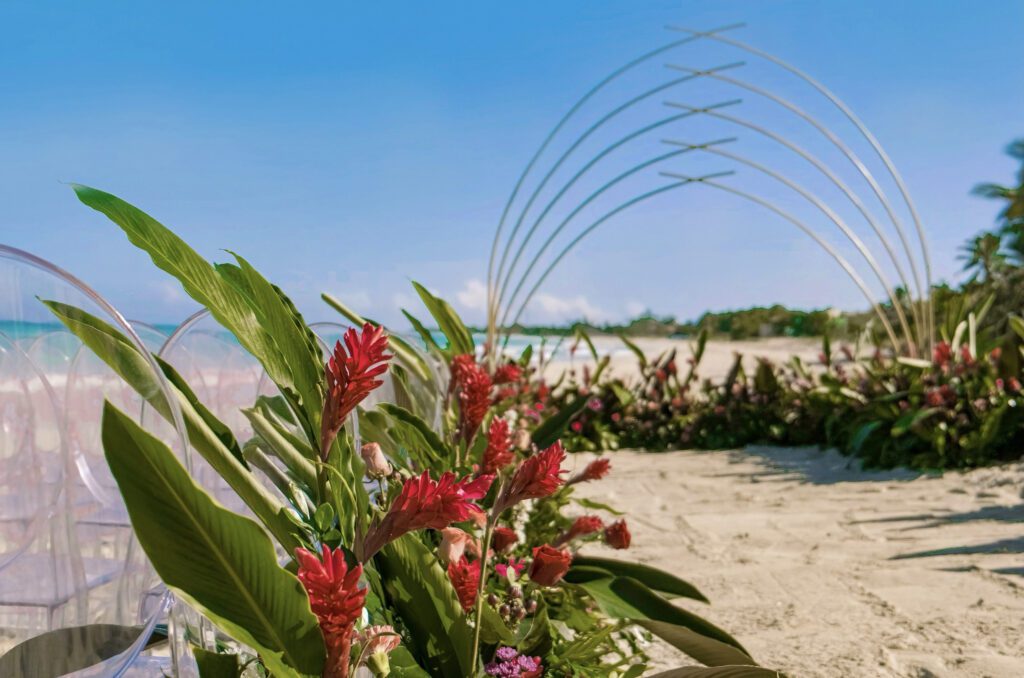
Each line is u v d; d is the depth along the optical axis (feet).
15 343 3.34
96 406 3.98
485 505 5.51
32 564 3.46
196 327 6.48
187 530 2.48
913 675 7.35
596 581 5.39
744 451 24.34
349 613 2.63
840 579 10.53
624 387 27.02
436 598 3.97
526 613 4.73
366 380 3.05
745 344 104.27
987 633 8.32
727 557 11.87
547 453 3.69
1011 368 19.81
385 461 4.67
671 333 114.21
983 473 17.34
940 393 19.03
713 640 4.58
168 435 4.27
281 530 3.13
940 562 11.06
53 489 3.53
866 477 18.52
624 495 17.35
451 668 4.03
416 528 2.86
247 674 3.83
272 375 3.22
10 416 3.39
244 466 3.15
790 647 8.15
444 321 8.41
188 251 2.99
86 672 3.39
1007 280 46.80
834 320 75.20
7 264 3.07
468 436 5.78
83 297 3.10
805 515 14.69
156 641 4.77
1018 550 11.37
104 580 3.76
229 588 2.59
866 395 22.39
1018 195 67.67
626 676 4.32
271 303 3.26
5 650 3.42
